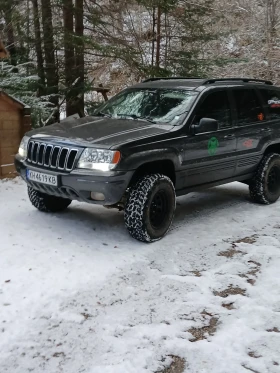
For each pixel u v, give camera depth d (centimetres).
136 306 334
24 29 1087
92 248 440
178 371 259
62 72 1100
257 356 275
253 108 611
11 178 714
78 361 266
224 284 377
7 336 288
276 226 537
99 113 568
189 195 694
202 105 525
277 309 336
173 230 513
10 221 504
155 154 449
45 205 536
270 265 418
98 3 1170
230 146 557
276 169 646
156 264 414
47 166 452
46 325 303
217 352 277
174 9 1171
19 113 714
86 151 424
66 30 1040
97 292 352
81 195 433
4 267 385
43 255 414
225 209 612
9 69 917
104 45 1039
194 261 426
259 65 1820
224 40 1759
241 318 320
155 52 1276
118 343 284
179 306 335
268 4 1883
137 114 531
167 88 557
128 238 474
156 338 291
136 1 1108
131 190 453
